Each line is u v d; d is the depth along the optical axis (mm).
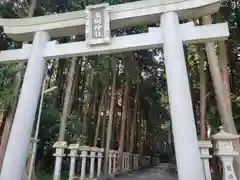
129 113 14938
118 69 11570
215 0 3652
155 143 25625
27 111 3811
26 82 3988
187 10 3775
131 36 3881
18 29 4488
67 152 7832
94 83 11023
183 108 3258
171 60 3514
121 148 11242
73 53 4062
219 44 7066
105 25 3951
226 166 3391
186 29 3699
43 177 8453
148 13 3889
